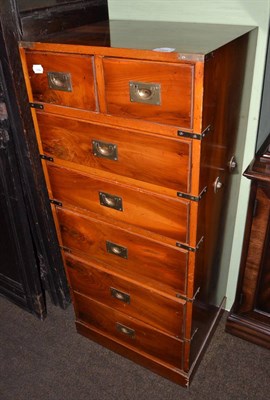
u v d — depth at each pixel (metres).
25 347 1.55
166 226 1.02
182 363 1.32
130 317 1.34
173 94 0.81
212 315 1.49
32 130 1.28
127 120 0.91
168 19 1.21
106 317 1.43
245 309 1.48
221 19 1.12
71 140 1.05
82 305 1.48
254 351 1.50
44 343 1.57
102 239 1.20
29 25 1.05
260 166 1.16
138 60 0.82
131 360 1.48
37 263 1.66
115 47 0.84
